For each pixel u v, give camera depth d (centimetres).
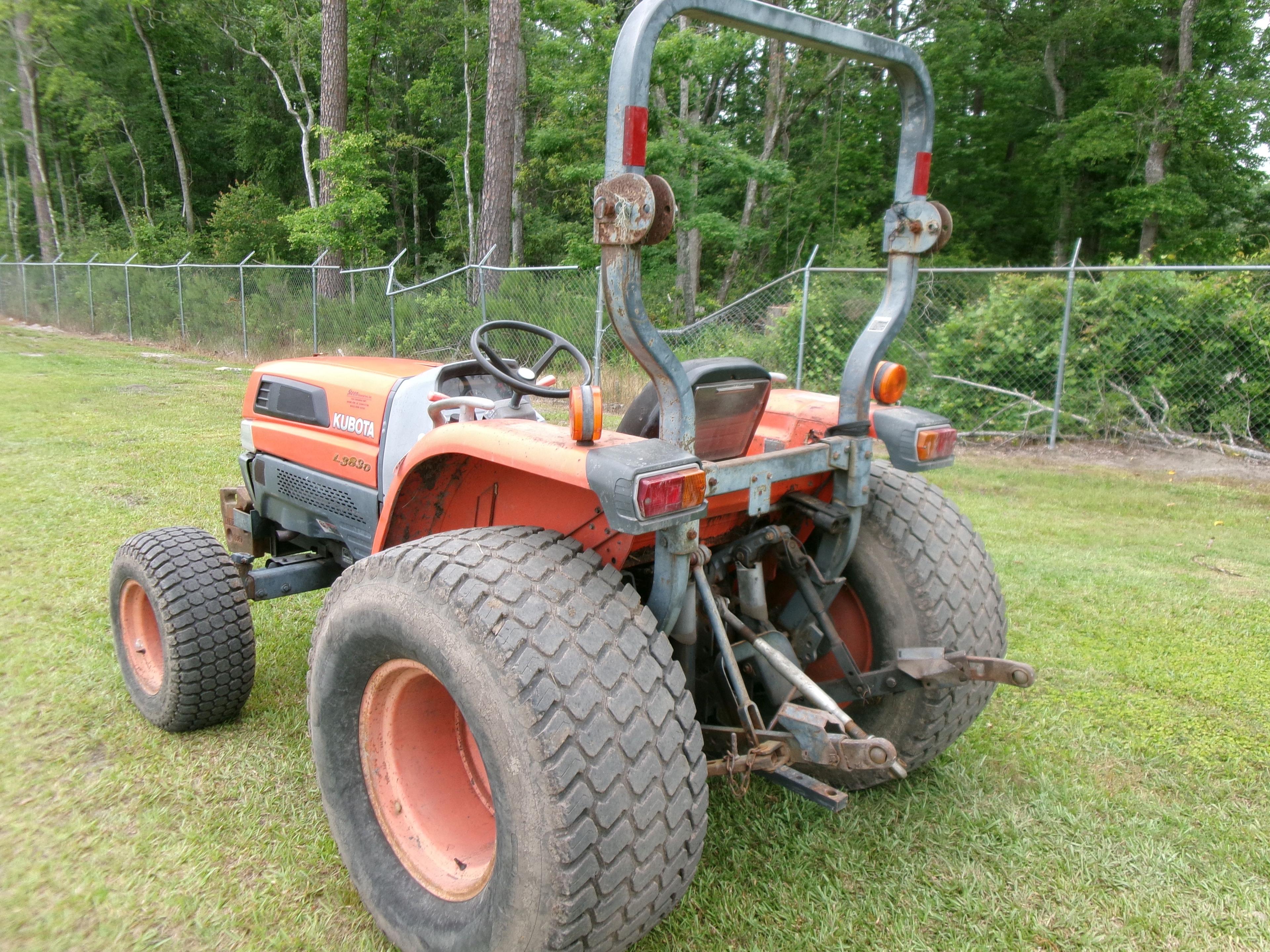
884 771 267
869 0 1848
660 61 1364
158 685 314
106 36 3262
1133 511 688
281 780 281
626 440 191
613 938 176
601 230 174
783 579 272
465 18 2381
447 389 292
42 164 3328
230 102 3781
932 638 256
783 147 2352
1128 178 2098
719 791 281
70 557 480
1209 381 893
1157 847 255
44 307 2306
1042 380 951
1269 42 2141
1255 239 2108
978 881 238
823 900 228
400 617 190
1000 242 2561
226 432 864
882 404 257
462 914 191
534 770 166
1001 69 2289
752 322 1111
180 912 220
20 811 260
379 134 2438
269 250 2802
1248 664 389
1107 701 352
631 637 181
